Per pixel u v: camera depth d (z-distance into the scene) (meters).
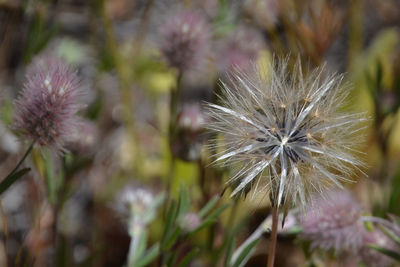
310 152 0.21
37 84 0.22
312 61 0.30
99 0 0.32
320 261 0.25
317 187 0.22
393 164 0.33
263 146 0.21
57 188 0.26
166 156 0.31
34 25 0.29
